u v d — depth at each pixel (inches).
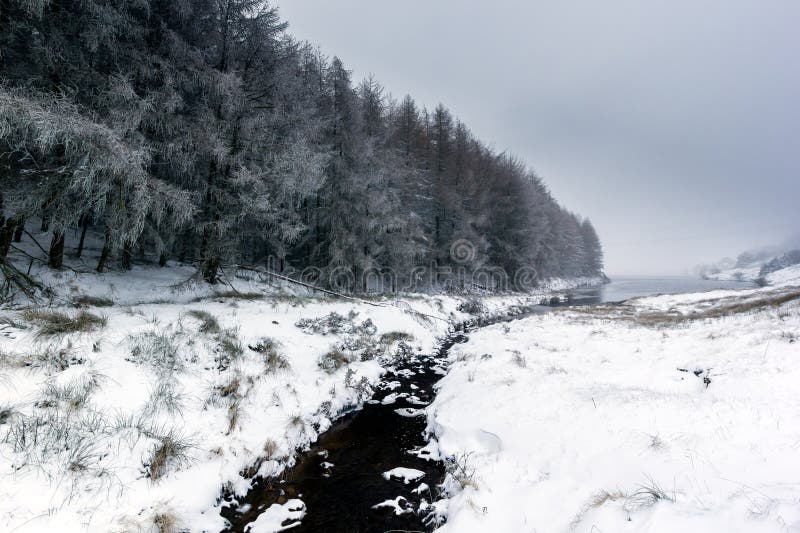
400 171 920.9
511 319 908.0
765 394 213.3
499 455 215.0
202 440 212.7
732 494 124.9
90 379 207.9
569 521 146.2
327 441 271.0
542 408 253.8
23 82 335.0
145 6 407.2
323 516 189.9
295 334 406.6
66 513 146.6
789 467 138.3
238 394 259.8
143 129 434.0
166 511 167.5
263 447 232.1
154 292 475.8
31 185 351.6
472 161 1403.8
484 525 161.3
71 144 297.1
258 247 782.5
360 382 361.4
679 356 335.6
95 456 172.9
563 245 2241.6
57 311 269.4
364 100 907.4
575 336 494.0
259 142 520.1
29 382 191.2
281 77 551.8
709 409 202.7
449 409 293.3
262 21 542.9
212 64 541.3
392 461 243.6
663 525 112.6
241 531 178.5
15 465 153.4
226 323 364.8
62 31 365.7
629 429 200.5
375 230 831.7
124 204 348.8
